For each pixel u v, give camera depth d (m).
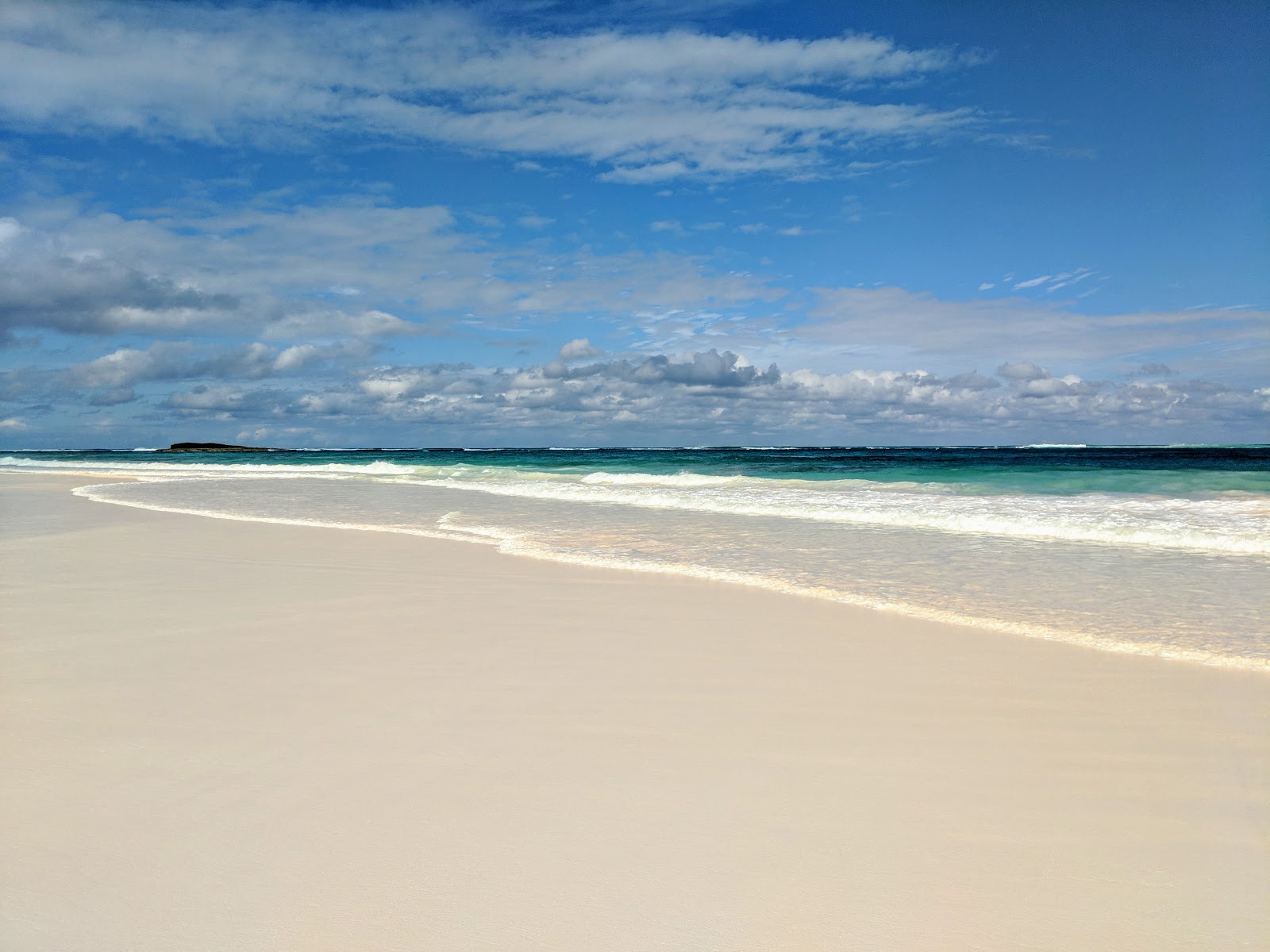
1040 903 2.75
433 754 4.10
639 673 5.60
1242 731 4.37
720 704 4.91
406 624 7.14
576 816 3.39
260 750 4.14
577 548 12.02
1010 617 7.23
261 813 3.41
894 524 15.08
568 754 4.10
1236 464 38.03
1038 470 33.12
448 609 7.79
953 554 11.16
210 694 5.09
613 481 29.70
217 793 3.61
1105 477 24.94
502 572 9.98
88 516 18.05
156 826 3.29
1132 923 2.63
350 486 29.44
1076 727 4.46
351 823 3.32
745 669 5.69
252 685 5.29
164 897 2.77
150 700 4.96
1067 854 3.08
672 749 4.17
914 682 5.34
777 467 44.31
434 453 132.50
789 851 3.10
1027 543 12.20
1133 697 4.99
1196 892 2.81
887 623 7.09
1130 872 2.95
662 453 112.31
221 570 10.18
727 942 2.53
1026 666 5.68
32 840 3.17
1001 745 4.21
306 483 32.06
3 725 4.50
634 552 11.54
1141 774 3.83
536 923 2.63
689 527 14.74
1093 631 6.67
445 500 22.20
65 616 7.51
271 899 2.76
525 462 64.44
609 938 2.55
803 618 7.32
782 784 3.73
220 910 2.69
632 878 2.90
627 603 8.05
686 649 6.25
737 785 3.71
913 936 2.56
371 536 13.78
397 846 3.12
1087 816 3.39
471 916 2.67
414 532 14.47
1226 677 5.38
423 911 2.69
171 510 19.45
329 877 2.90
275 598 8.36
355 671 5.63
